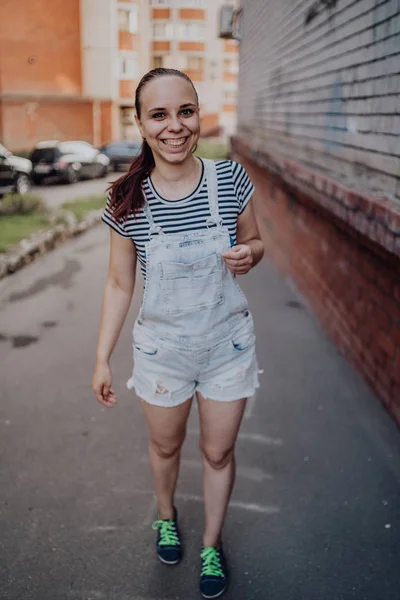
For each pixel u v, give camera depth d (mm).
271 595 2318
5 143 17906
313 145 5574
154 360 2076
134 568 2449
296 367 4348
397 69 3432
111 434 3457
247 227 2076
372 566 2465
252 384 2182
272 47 8070
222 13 12328
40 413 3699
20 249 8102
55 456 3227
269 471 3096
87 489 2941
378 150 3748
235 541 2602
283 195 7125
